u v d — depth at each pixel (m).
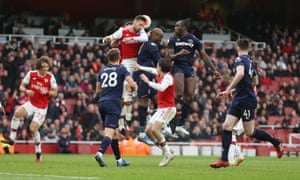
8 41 50.94
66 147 40.84
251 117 21.61
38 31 55.06
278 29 61.38
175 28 25.02
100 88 22.08
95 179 16.62
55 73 45.66
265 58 55.28
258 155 44.62
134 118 42.06
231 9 67.19
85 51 48.53
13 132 25.86
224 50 53.69
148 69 24.52
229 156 22.75
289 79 54.75
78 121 43.09
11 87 44.47
